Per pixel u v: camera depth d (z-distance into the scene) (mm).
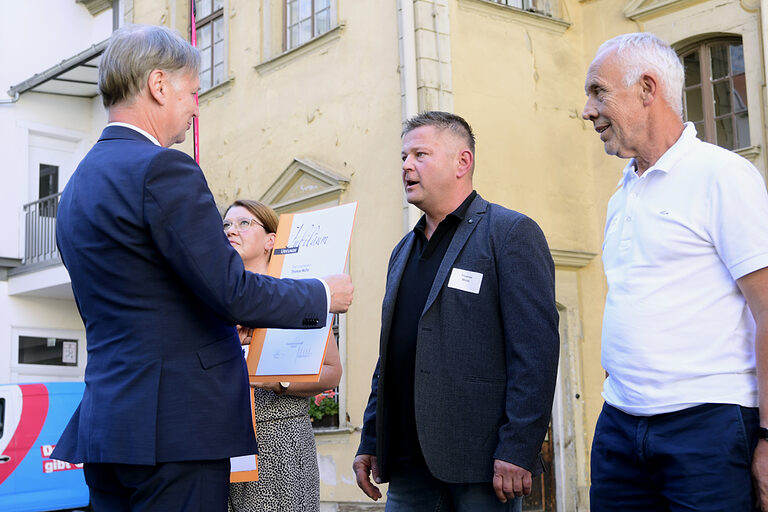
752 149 8789
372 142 9141
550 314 2838
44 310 15477
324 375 3289
